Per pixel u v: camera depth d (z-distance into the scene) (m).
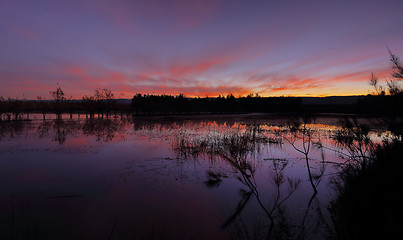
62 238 3.67
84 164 8.43
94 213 4.58
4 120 29.02
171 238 3.68
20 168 7.84
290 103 75.12
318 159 9.29
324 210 4.63
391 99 4.38
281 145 12.61
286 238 3.62
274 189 6.00
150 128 21.97
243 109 78.50
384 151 4.58
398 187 3.32
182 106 57.56
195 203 5.10
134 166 8.20
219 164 8.56
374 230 3.26
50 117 36.78
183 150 11.02
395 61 4.38
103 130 19.48
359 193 4.07
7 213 4.55
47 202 5.09
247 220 4.28
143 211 4.70
